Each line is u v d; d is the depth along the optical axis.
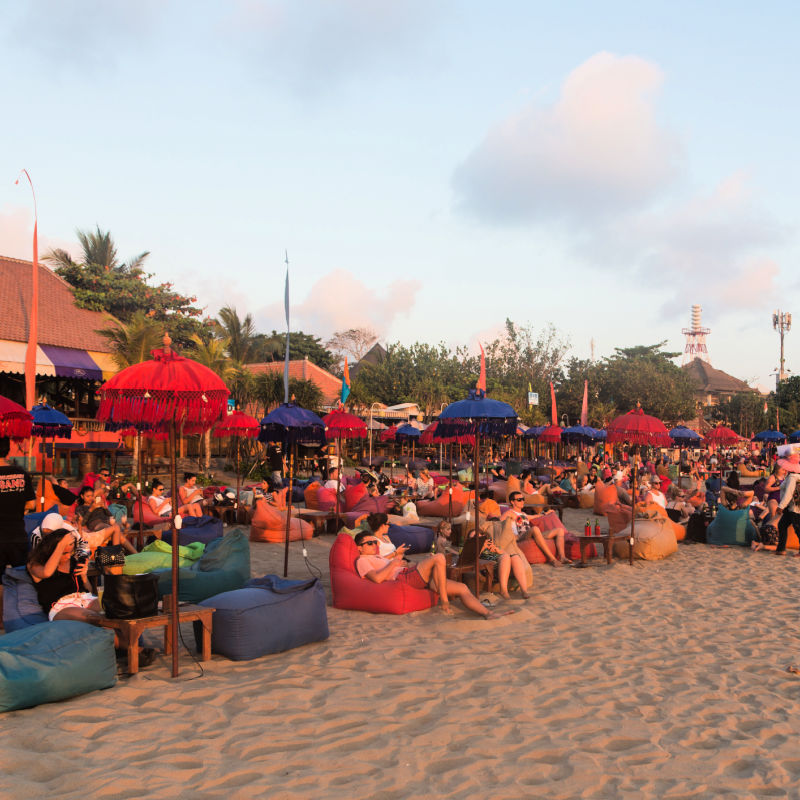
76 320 25.56
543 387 60.66
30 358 12.88
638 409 11.12
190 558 9.05
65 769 3.83
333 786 3.72
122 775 3.74
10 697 4.51
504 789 3.72
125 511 11.27
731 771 4.01
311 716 4.65
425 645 6.35
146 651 5.63
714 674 5.73
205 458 25.47
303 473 26.14
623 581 9.59
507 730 4.49
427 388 47.41
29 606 5.64
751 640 6.78
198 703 4.84
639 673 5.69
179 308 36.72
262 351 48.88
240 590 6.23
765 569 10.61
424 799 3.61
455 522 11.75
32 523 8.98
